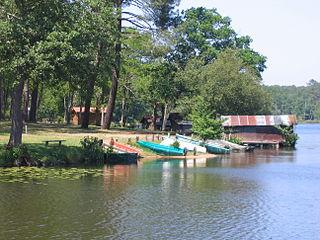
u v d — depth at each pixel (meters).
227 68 75.50
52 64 29.73
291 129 75.75
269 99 84.50
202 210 21.11
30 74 29.33
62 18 32.12
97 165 35.66
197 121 58.75
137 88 65.19
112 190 24.92
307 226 18.80
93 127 61.78
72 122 96.56
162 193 24.84
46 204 20.97
